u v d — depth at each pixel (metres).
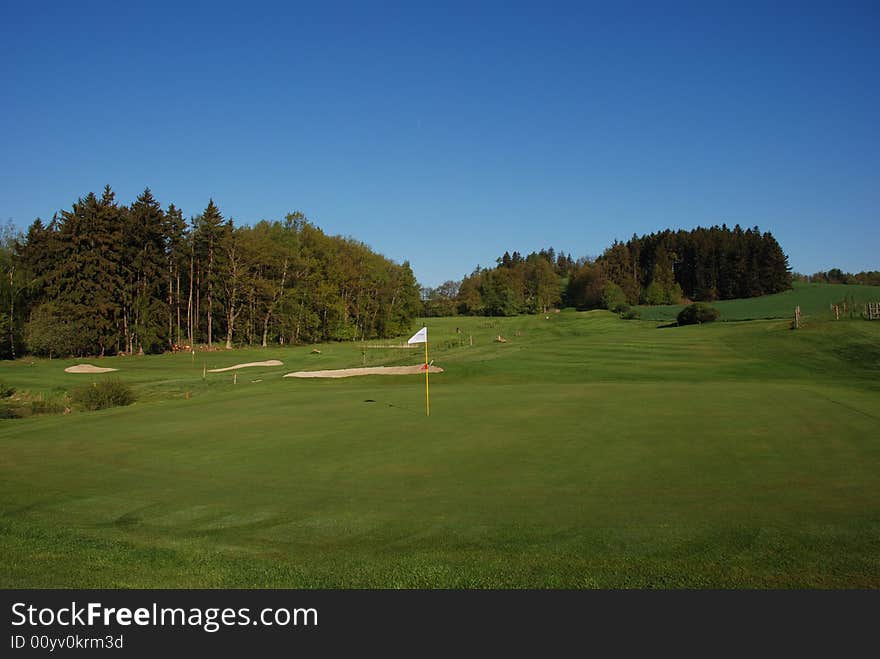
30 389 39.00
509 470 11.66
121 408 23.19
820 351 36.75
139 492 10.59
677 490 9.89
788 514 8.36
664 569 6.57
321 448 14.34
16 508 9.57
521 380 32.81
